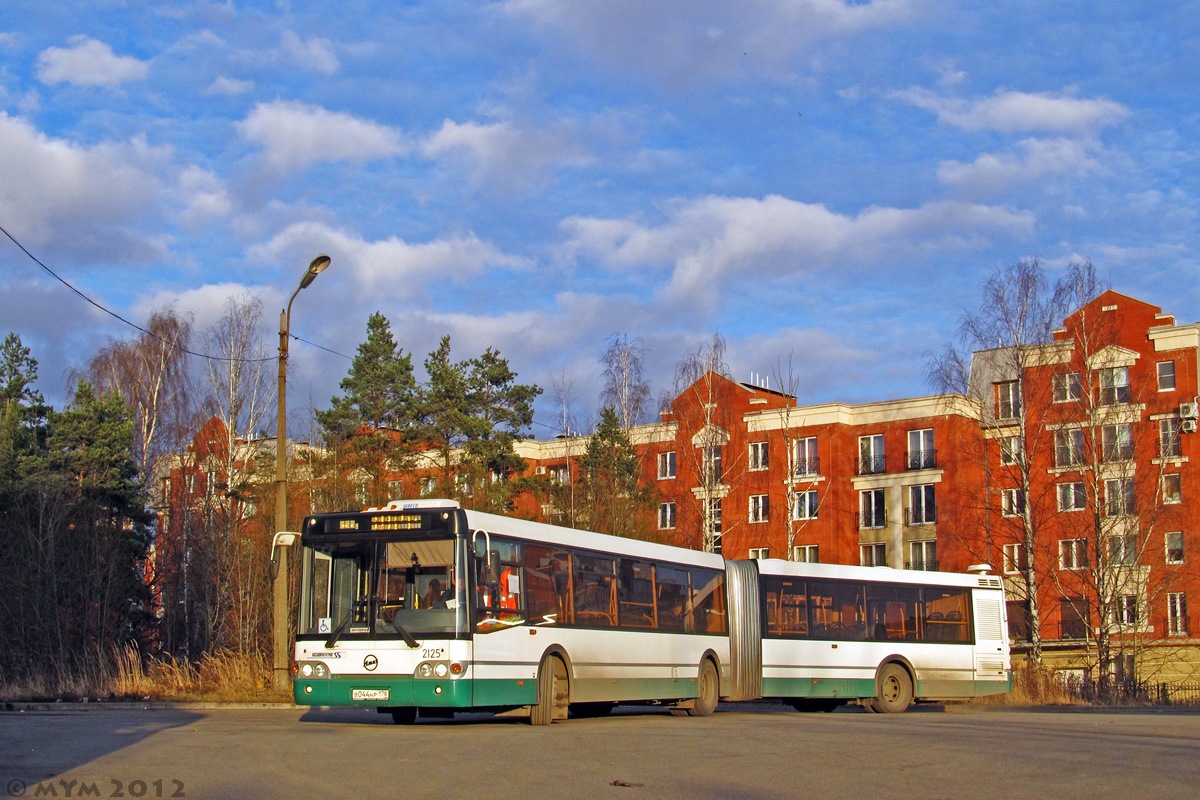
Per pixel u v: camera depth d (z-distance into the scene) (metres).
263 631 45.09
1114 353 48.81
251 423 57.44
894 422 62.84
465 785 11.48
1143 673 51.88
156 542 56.22
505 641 18.86
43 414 56.91
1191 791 11.45
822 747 15.61
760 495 65.12
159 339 58.56
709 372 61.44
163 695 27.95
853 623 27.98
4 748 14.38
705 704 24.50
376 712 24.03
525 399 61.47
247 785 11.23
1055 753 14.90
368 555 18.70
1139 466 54.25
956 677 29.09
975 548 58.47
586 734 17.42
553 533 20.66
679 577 24.20
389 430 59.28
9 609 45.53
